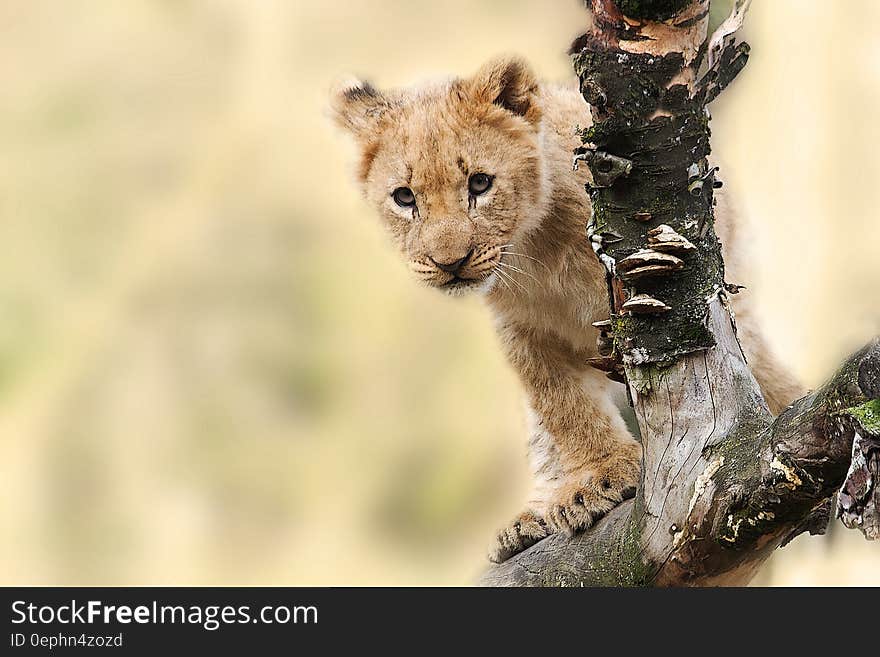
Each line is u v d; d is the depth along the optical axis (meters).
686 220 6.02
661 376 6.18
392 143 8.91
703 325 6.12
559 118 8.94
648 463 6.37
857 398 5.30
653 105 5.84
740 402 6.16
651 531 6.49
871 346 5.33
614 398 9.37
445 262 8.57
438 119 8.75
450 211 8.64
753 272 9.36
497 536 8.27
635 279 6.06
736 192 9.48
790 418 5.70
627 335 6.22
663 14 5.67
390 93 9.35
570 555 7.53
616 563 6.89
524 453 9.57
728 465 6.02
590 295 8.73
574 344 9.03
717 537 6.07
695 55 5.79
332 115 9.44
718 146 9.98
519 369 9.23
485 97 8.79
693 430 6.17
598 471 8.36
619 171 5.92
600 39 5.83
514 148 8.72
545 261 8.87
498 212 8.66
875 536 5.08
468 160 8.62
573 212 8.62
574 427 8.98
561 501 8.11
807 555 9.91
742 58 5.93
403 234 8.94
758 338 9.09
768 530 5.92
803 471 5.57
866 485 5.10
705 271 6.11
